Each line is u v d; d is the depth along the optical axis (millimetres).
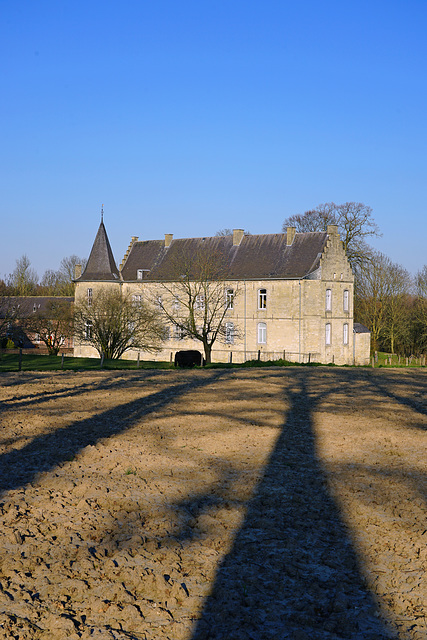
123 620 6566
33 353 63125
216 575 7594
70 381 26031
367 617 6758
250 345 57312
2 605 6754
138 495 10289
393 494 10594
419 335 64500
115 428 15500
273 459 12820
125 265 64938
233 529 8992
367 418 17734
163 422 16406
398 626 6598
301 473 11828
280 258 57500
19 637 6156
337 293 57250
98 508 9648
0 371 32000
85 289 62438
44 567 7590
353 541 8664
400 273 68562
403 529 9078
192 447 13680
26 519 9070
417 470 12141
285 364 40938
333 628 6531
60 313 60125
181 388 23859
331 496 10484
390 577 7625
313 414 18250
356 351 59500
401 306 67188
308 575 7672
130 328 52188
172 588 7211
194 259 59438
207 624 6559
